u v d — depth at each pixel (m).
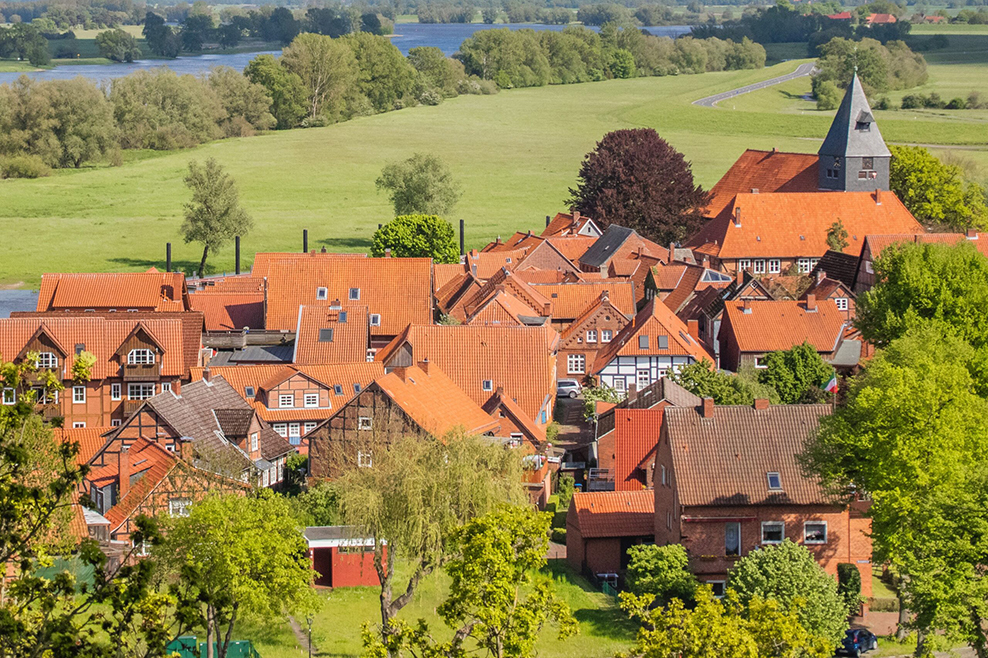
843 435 179.25
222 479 196.38
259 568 151.75
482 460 173.12
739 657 121.81
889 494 168.12
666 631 127.12
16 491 82.25
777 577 164.38
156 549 150.12
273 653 162.12
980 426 178.50
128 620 85.19
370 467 176.75
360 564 186.62
